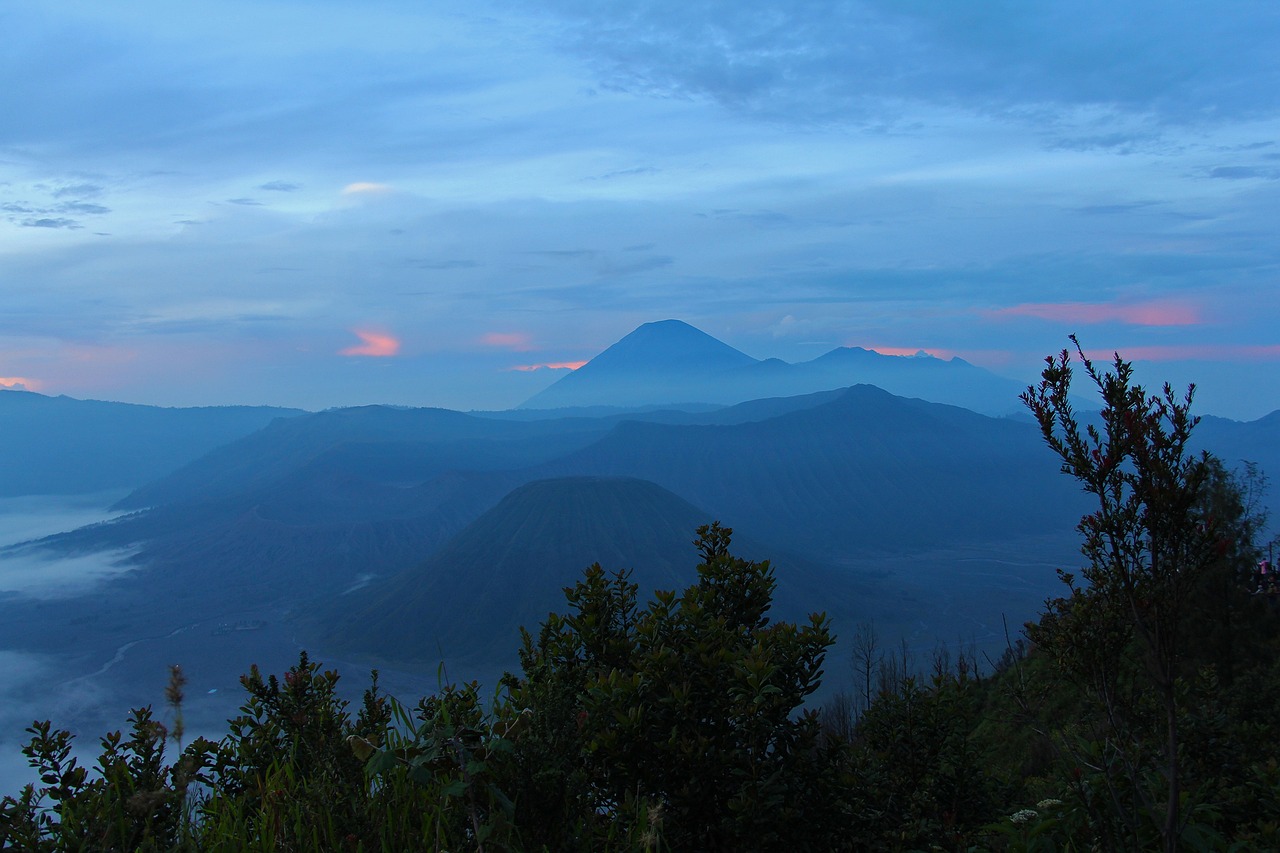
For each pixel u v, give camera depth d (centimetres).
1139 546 406
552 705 411
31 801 353
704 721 414
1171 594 397
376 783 374
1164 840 402
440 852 320
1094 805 470
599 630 487
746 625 506
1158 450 391
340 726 416
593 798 398
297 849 333
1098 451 407
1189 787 494
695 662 430
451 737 338
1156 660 405
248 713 444
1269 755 554
